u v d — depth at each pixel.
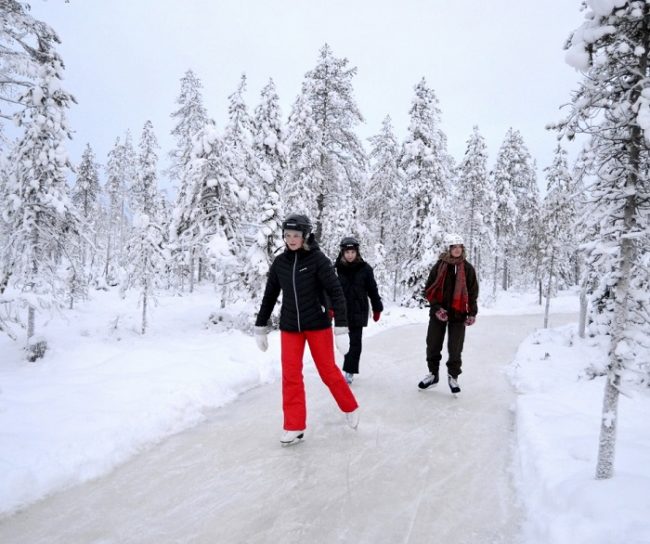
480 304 26.73
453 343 5.29
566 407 4.45
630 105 2.45
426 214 20.80
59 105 10.48
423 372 6.62
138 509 2.64
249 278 11.94
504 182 31.22
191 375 5.29
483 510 2.71
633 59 2.52
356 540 2.35
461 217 28.70
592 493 2.39
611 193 2.58
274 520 2.54
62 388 4.84
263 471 3.18
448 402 5.04
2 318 7.79
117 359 6.30
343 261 5.84
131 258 12.38
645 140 2.40
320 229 17.86
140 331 12.33
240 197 12.75
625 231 2.55
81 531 2.41
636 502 2.24
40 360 8.65
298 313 3.68
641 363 2.95
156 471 3.16
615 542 1.96
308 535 2.39
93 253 11.32
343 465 3.29
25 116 10.04
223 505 2.70
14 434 3.37
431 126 20.94
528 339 10.02
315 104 18.48
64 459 3.05
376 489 2.93
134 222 12.43
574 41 2.58
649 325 2.54
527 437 3.66
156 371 5.48
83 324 13.38
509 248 34.09
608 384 2.61
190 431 4.01
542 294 25.66
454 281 5.27
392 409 4.71
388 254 26.64
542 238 13.85
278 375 6.33
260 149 19.06
